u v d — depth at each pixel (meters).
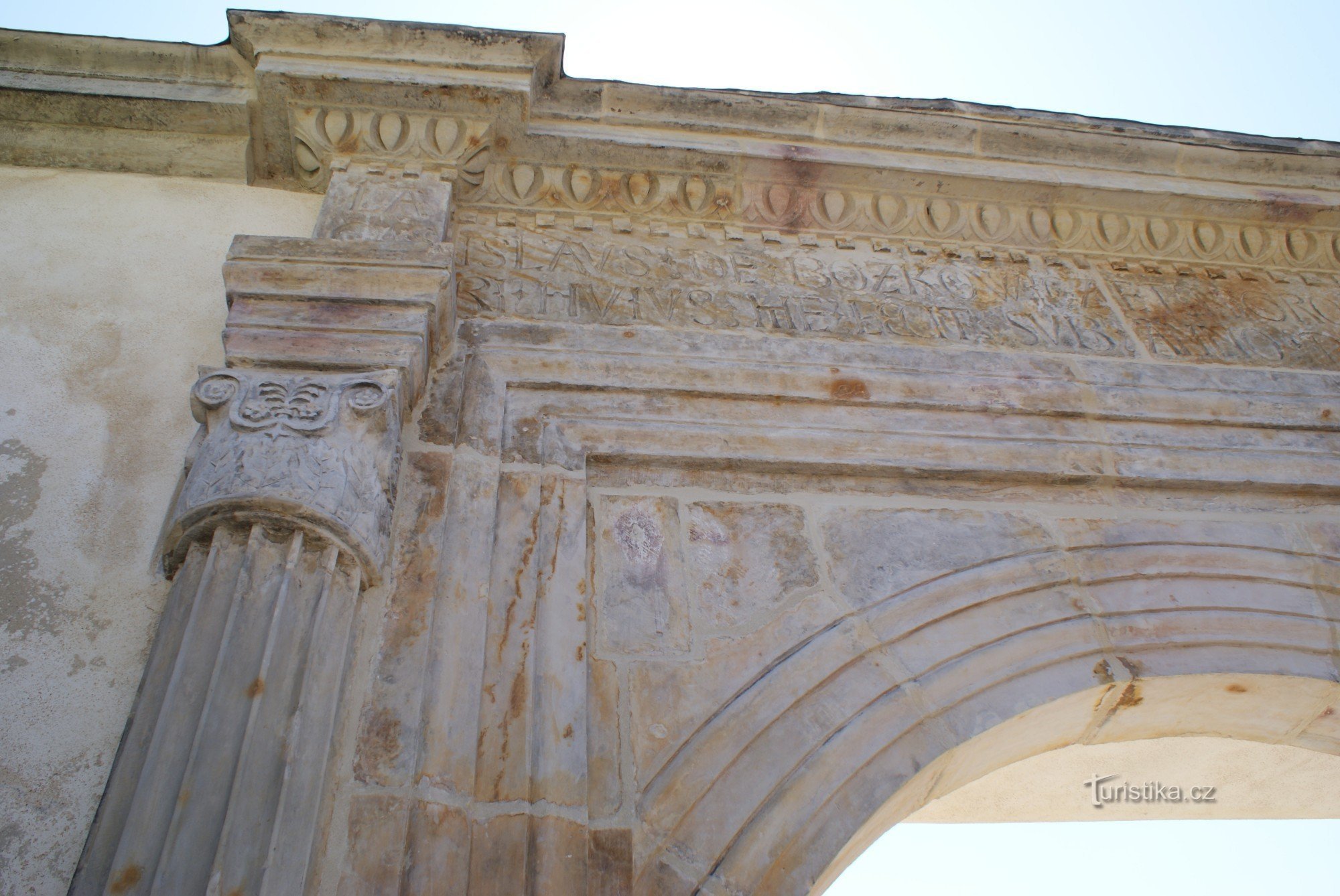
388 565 3.10
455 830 2.58
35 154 4.54
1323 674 3.52
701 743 2.97
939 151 5.11
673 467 3.77
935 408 4.12
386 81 4.52
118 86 4.57
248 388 3.20
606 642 3.18
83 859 2.24
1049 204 5.21
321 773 2.50
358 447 3.14
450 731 2.76
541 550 3.32
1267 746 4.52
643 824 2.79
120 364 3.71
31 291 3.92
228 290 3.62
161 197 4.48
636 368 4.02
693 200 4.91
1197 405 4.35
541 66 4.77
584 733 2.89
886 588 3.49
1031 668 3.36
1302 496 4.12
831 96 5.07
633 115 4.88
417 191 4.46
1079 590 3.61
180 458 3.42
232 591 2.69
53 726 2.71
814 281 4.75
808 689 3.15
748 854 2.79
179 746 2.38
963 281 4.93
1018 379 4.30
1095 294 5.03
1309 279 5.43
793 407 4.03
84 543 3.12
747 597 3.39
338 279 3.71
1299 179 5.44
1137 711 3.54
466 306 4.21
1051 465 3.97
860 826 2.91
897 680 3.23
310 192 4.69
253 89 4.61
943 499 3.86
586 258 4.63
